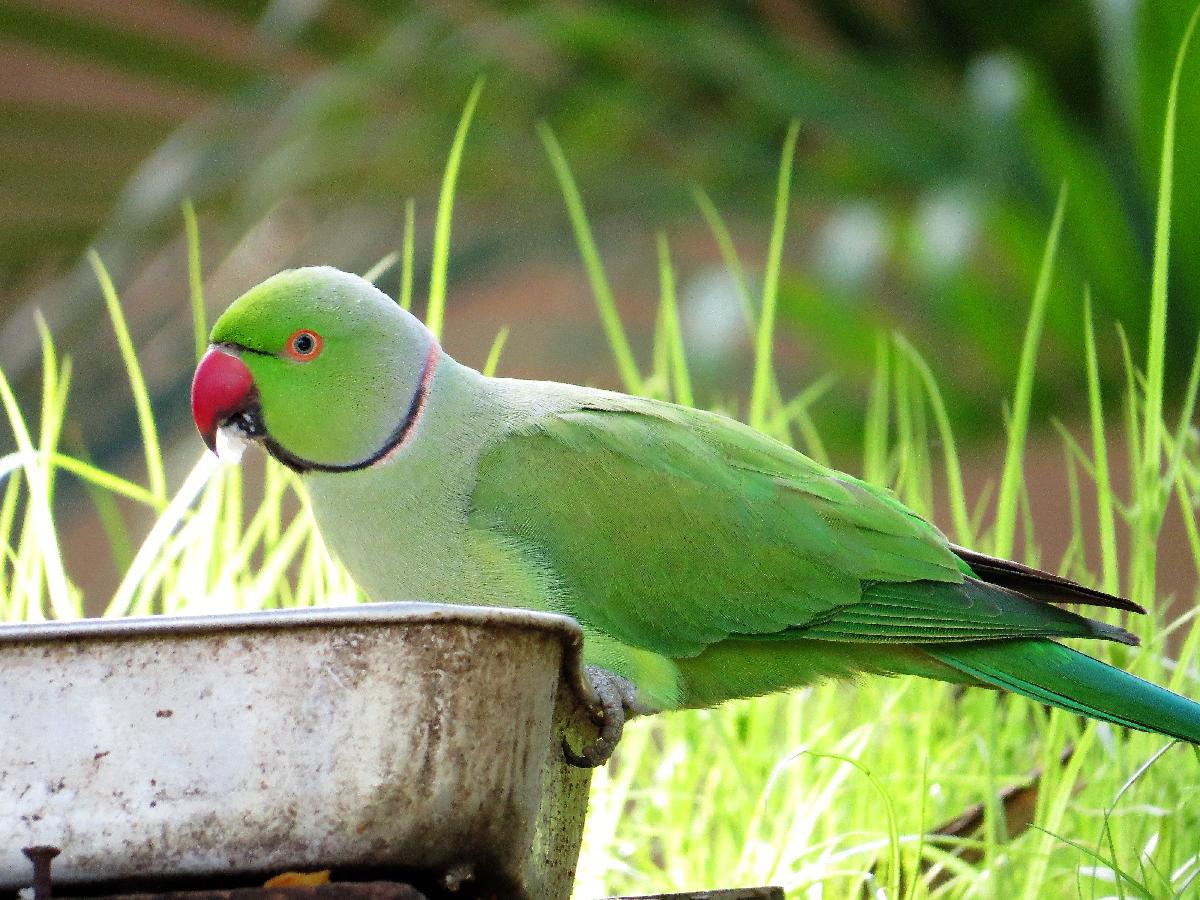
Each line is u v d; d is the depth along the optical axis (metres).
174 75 15.30
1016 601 5.66
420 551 5.54
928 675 5.82
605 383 14.46
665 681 5.66
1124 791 5.71
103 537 15.16
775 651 5.77
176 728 3.28
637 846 6.49
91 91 15.35
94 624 3.28
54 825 3.23
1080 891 5.54
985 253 11.89
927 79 13.77
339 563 5.85
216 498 6.52
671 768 6.54
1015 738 6.84
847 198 13.57
